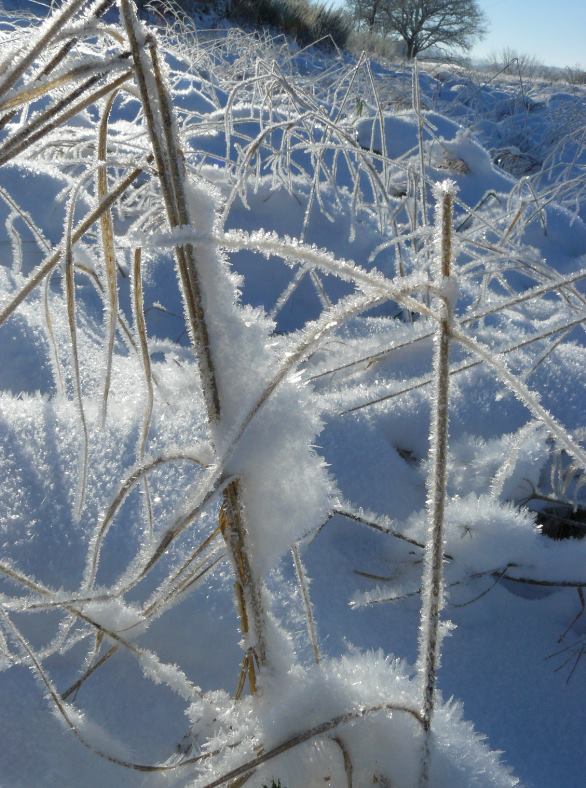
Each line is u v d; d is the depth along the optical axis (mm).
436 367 687
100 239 848
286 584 965
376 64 8289
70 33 662
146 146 1185
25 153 1565
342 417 1243
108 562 908
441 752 696
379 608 989
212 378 688
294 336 1148
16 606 728
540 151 4930
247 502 686
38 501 950
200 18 8422
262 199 2150
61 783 754
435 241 707
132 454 1029
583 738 890
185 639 868
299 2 9641
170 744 795
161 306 1736
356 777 683
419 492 1182
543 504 1197
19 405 1087
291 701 685
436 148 3141
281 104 2809
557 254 2771
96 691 830
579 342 1897
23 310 1429
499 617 1025
